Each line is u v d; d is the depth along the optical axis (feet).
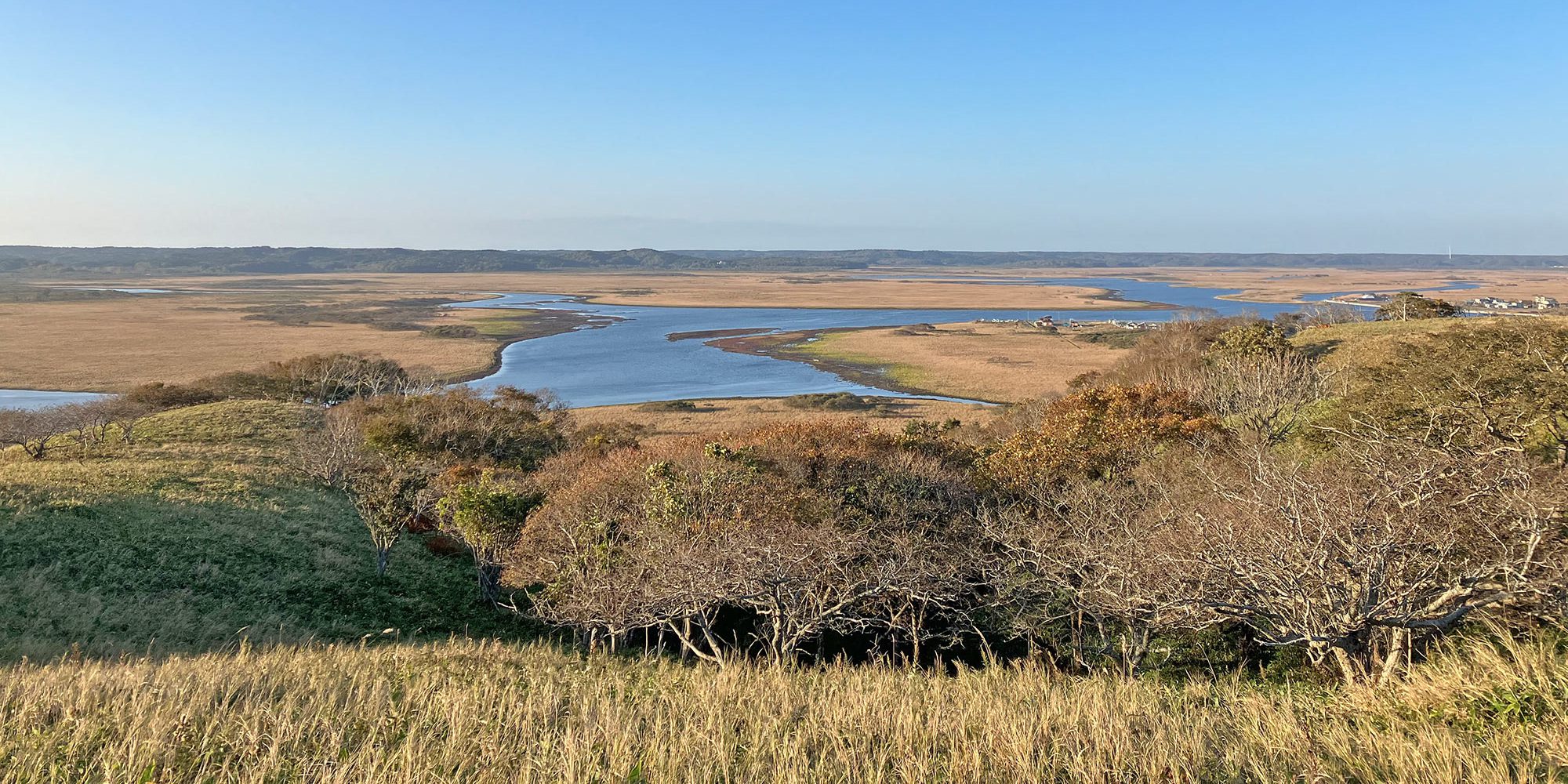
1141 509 62.90
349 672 38.37
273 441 162.30
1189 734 25.20
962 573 63.36
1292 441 88.22
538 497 92.48
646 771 23.48
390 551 102.17
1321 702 31.42
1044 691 34.68
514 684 37.40
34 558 78.69
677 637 72.64
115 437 158.40
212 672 34.99
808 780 22.57
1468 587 33.50
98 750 24.45
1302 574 36.88
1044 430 101.71
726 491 72.28
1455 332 84.43
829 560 57.16
